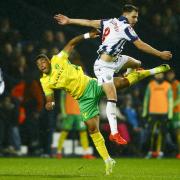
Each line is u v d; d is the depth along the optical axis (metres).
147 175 23.83
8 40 43.22
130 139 41.91
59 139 38.84
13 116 39.16
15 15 45.91
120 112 41.75
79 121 38.47
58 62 23.42
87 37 23.42
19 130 40.06
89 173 24.61
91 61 45.97
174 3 53.06
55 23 46.16
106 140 40.06
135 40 22.88
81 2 47.91
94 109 23.34
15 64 41.75
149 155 40.22
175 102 41.25
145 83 47.16
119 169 27.91
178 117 41.28
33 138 40.22
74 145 41.91
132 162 34.38
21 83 39.97
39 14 46.00
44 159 36.53
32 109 39.91
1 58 42.22
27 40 45.72
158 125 40.72
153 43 49.09
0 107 39.25
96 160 36.16
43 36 43.94
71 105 38.47
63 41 43.00
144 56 47.25
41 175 23.11
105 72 23.34
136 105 43.44
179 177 22.81
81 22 23.38
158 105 40.09
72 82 23.36
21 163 31.78
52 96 23.98
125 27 22.89
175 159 38.69
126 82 23.91
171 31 51.50
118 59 23.72
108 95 23.17
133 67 24.38
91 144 42.84
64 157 40.25
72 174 23.88
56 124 41.66
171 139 43.03
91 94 23.31
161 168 29.12
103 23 23.27
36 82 39.91
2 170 26.14
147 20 50.91
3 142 39.62
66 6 47.91
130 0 50.84
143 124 42.72
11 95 39.72
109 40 23.14
